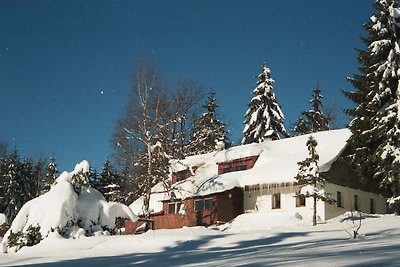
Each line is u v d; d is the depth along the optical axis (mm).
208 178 39719
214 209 37000
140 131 37188
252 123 54531
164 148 37906
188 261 12961
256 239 19891
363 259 8938
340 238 17781
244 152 40531
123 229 40250
